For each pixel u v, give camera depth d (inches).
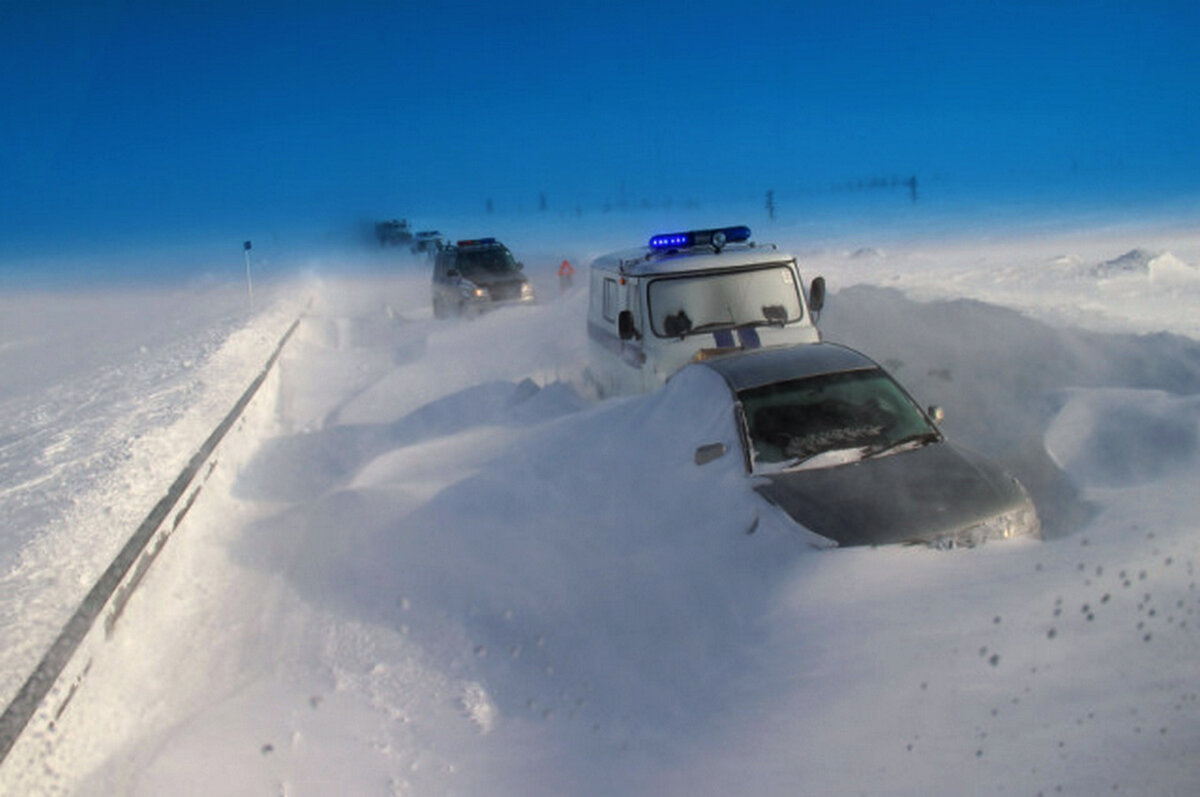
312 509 234.4
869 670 134.7
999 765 107.0
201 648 173.9
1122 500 192.4
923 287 557.3
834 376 236.4
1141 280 599.8
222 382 386.3
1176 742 103.6
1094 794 98.7
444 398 354.9
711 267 338.3
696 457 214.2
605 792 123.5
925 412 228.4
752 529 190.7
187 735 141.3
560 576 185.0
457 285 767.7
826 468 207.8
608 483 222.1
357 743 138.8
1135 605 135.9
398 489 236.4
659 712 142.1
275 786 128.0
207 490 257.1
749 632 159.0
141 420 321.1
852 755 116.4
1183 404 234.2
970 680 125.5
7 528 212.4
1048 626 134.7
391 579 190.1
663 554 189.5
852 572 167.3
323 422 378.3
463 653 164.4
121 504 215.8
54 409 391.2
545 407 320.2
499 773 130.3
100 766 136.1
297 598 189.5
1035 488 222.5
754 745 125.4
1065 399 266.5
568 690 152.1
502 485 225.0
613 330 365.1
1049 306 432.1
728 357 255.9
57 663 140.7
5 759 121.2
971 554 169.3
